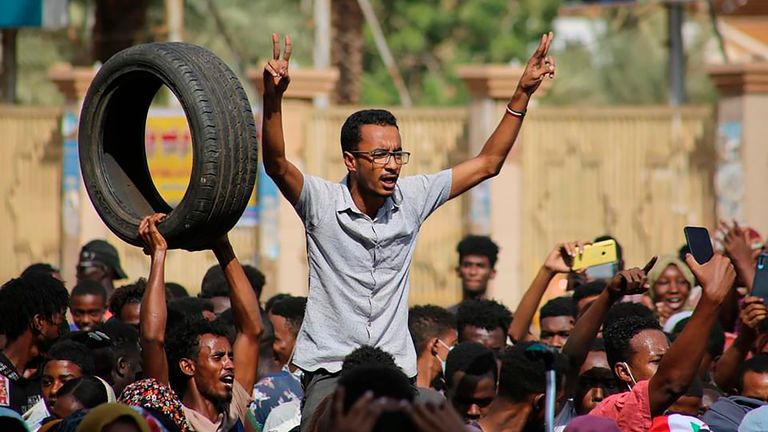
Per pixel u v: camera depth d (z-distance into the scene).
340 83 59.53
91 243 29.17
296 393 19.50
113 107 16.06
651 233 40.00
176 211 15.09
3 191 45.69
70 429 14.71
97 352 18.56
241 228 41.62
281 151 14.95
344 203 15.12
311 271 15.36
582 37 86.00
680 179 39.78
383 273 15.22
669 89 47.41
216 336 16.23
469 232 40.78
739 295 22.80
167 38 55.75
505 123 15.99
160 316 15.38
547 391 13.91
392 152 15.01
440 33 78.00
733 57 63.69
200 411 16.20
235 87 15.18
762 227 38.41
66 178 44.28
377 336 15.08
